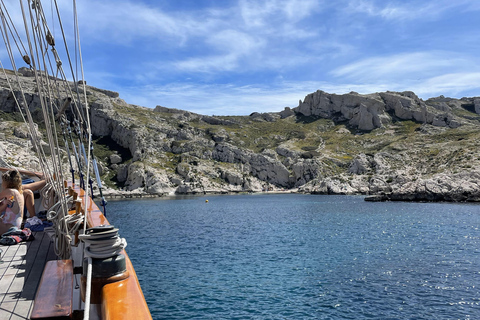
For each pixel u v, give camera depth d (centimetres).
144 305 217
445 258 2595
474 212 5900
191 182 13625
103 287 254
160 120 18500
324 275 2195
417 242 3275
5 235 695
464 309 1585
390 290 1872
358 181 12506
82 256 420
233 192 13625
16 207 748
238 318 1537
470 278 2053
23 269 559
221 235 3919
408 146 14325
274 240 3544
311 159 14888
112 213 6750
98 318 273
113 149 15300
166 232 4212
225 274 2250
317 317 1536
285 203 8794
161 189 12812
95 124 16275
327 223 4884
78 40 399
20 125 12300
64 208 441
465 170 9256
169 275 2233
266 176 15188
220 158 15862
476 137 12912
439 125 17250
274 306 1672
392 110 19400
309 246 3194
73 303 355
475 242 3188
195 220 5516
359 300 1733
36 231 784
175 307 1666
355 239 3528
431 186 8731
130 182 13125
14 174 768
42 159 493
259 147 17612
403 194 8806
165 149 15650
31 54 359
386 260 2580
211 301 1744
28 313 412
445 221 4803
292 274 2234
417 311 1579
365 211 6488
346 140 17325
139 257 2795
